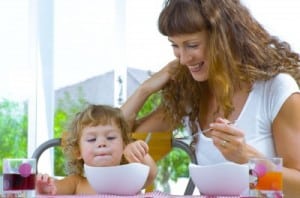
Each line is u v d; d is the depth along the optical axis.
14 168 1.22
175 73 2.01
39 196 1.36
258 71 1.82
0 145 3.71
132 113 2.07
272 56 1.87
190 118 1.98
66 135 1.92
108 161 1.77
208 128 1.93
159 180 3.23
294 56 1.93
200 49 1.76
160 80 2.05
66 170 1.91
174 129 2.06
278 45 1.93
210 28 1.75
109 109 1.83
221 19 1.76
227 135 1.47
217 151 1.86
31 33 3.72
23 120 3.72
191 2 1.74
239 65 1.83
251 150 1.47
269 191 1.19
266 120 1.83
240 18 1.84
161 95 2.08
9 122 3.72
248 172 1.36
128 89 3.67
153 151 2.00
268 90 1.83
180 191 3.23
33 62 3.72
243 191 1.48
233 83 1.80
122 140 1.81
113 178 1.42
